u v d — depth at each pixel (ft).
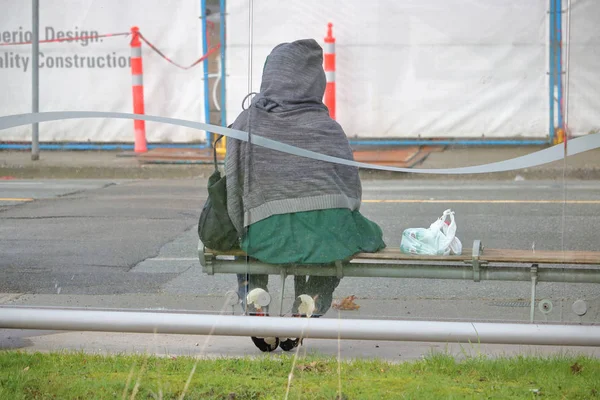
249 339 31.27
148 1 30.53
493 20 29.14
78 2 30.48
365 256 29.07
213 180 29.48
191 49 30.94
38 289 34.94
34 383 24.34
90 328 28.12
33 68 30.68
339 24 30.12
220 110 31.35
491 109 29.71
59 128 32.45
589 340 26.78
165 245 39.65
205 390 24.02
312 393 23.88
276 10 30.35
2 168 34.09
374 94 30.25
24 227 38.88
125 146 32.27
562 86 28.89
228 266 29.66
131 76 31.04
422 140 30.01
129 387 24.06
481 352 28.94
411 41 29.76
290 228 28.71
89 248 38.01
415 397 23.26
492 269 29.09
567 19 28.53
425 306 30.25
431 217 40.75
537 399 23.30
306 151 28.86
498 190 41.93
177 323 27.89
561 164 32.86
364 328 27.30
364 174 43.86
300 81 29.27
